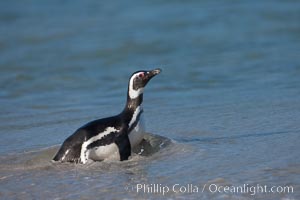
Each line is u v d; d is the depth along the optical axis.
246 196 10.38
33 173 12.61
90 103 20.44
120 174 12.14
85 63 29.30
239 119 16.00
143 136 13.99
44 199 11.08
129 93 13.77
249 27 35.56
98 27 38.41
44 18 42.59
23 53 32.34
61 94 22.62
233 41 32.12
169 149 13.55
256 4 42.03
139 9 43.38
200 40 33.09
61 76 26.52
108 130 13.37
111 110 18.95
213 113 17.06
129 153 13.27
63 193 11.30
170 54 30.36
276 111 16.53
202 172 11.75
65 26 39.22
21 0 49.69
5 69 28.64
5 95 23.00
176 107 18.48
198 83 23.08
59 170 12.70
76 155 13.20
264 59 26.92
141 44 32.94
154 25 37.78
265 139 13.69
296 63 25.31
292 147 12.84
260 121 15.54
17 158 13.78
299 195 10.25
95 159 13.26
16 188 11.75
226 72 24.80
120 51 31.56
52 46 33.81
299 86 20.39
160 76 25.11
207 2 44.16
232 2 43.09
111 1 47.00
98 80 25.31
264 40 31.73
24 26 40.16
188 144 13.78
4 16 43.94
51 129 16.56
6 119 18.34
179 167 12.21
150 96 21.00
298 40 31.14
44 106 20.28
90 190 11.34
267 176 11.15
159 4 44.56
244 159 12.30
